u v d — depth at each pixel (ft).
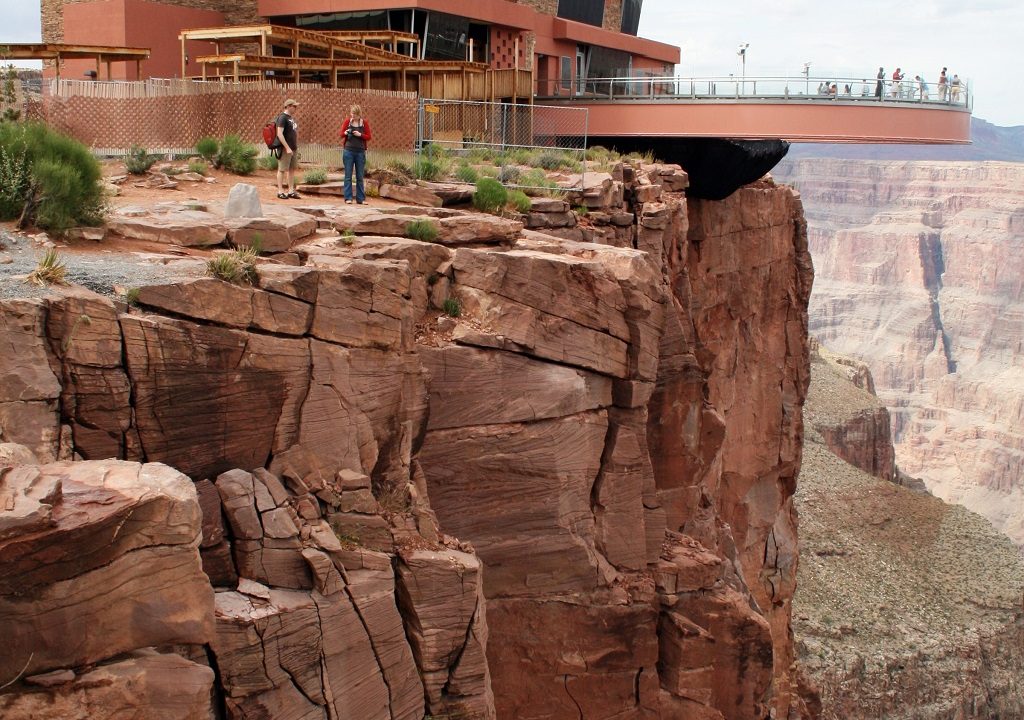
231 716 37.40
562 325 57.88
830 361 473.26
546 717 59.77
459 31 145.89
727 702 66.59
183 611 28.07
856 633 222.07
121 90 82.02
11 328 35.99
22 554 25.46
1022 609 248.73
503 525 57.00
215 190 72.13
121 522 26.96
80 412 37.47
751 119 132.67
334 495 44.47
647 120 137.90
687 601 65.51
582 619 59.62
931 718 211.20
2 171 49.88
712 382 123.03
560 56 169.99
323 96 88.38
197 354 40.52
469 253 56.18
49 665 26.30
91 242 49.70
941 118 135.23
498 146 101.55
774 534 139.54
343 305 45.52
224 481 40.73
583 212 86.07
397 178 77.71
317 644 39.83
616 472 61.57
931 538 271.90
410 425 49.70
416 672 43.96
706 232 121.90
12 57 91.50
